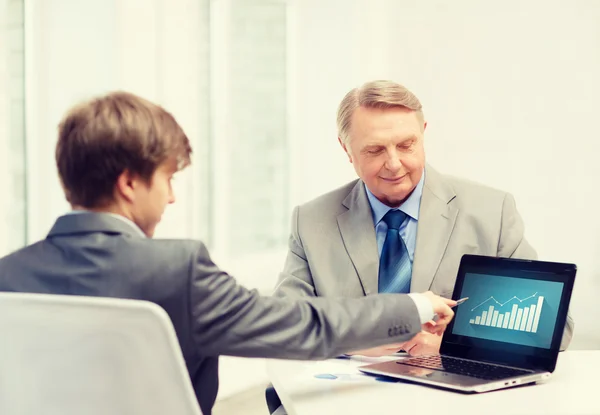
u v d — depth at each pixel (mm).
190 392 974
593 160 4621
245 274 4242
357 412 1197
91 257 1093
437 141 5066
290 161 4828
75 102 1166
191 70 3479
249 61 4383
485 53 4875
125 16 3021
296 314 1193
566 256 4742
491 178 4938
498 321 1509
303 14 4797
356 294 1813
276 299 1206
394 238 1845
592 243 4652
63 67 3027
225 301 1121
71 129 1121
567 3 4613
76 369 998
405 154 1758
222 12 4055
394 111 1753
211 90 4070
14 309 1008
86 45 3037
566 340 1673
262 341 1141
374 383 1396
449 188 1902
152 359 968
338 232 1879
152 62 3195
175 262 1088
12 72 2936
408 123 1754
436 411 1191
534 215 4824
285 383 1416
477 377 1365
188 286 1082
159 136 1133
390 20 5062
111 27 3002
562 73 4668
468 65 4930
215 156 4082
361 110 1773
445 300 1391
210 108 4074
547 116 4734
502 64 4836
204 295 1096
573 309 4695
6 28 2752
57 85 3021
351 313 1233
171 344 957
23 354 1020
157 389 979
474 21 4887
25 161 3008
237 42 4262
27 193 3020
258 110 4488
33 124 2998
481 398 1271
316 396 1310
